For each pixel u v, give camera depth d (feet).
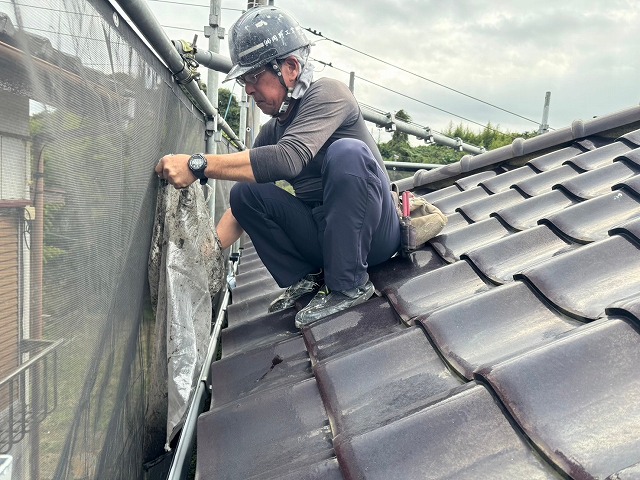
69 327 3.45
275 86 6.96
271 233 7.83
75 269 3.54
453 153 80.69
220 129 13.46
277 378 6.18
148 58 5.55
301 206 7.74
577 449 3.32
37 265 2.96
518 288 5.66
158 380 6.14
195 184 6.72
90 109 3.79
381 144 78.84
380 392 4.98
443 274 7.14
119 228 4.63
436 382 4.88
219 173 6.18
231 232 8.43
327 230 6.70
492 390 3.96
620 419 3.46
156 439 6.63
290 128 6.71
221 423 5.30
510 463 3.46
